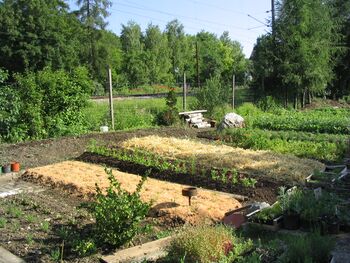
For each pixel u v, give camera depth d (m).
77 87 17.64
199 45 89.31
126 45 77.62
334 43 31.44
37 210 8.20
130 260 5.89
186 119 20.98
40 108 16.30
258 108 26.28
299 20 29.11
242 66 77.38
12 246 6.46
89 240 6.29
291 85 29.62
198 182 10.12
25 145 14.66
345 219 6.93
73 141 15.48
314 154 13.24
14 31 44.44
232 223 7.20
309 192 8.04
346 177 10.16
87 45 56.12
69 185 9.66
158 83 71.44
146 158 12.23
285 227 7.07
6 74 15.47
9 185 10.30
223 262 5.23
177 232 6.39
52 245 6.50
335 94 37.53
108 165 12.23
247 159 11.76
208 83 23.36
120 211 6.25
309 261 5.07
